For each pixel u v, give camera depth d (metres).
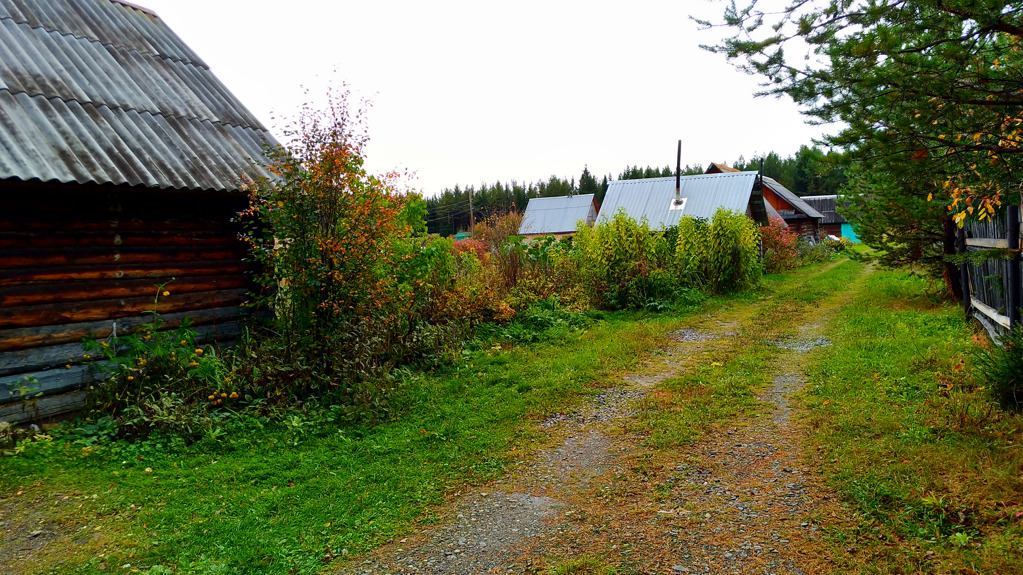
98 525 4.21
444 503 4.62
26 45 7.30
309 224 6.79
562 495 4.66
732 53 4.49
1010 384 5.19
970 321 9.26
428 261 9.39
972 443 4.64
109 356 6.17
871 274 20.17
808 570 3.40
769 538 3.77
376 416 6.44
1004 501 3.75
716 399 6.76
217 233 7.81
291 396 6.54
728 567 3.50
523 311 11.87
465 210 68.00
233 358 7.00
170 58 9.12
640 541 3.86
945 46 3.88
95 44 8.22
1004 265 7.07
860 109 4.35
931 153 4.43
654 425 6.02
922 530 3.61
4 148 5.69
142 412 5.76
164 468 5.18
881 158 4.47
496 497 4.69
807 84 4.37
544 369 8.27
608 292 14.00
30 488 4.73
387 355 8.29
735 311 13.66
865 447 4.88
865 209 12.08
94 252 6.59
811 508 4.10
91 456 5.31
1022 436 4.60
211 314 7.65
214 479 4.96
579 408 6.82
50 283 6.25
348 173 6.89
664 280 14.59
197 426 5.80
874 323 10.12
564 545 3.89
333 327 6.91
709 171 40.91
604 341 10.00
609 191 28.94
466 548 3.93
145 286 7.02
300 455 5.46
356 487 4.84
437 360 8.55
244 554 3.84
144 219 7.05
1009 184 4.55
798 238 30.59
